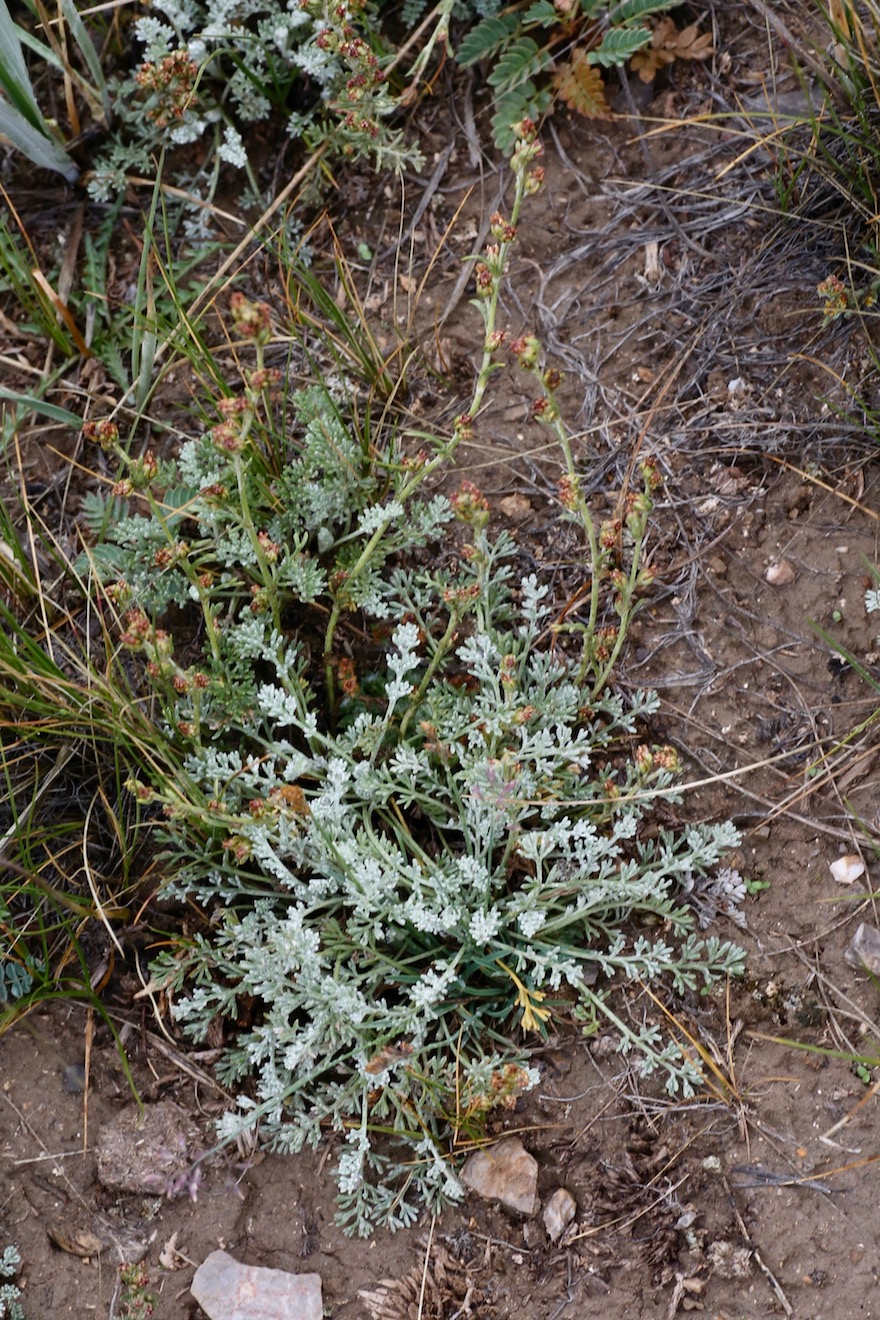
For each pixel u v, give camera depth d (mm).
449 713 734
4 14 770
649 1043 701
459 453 788
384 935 715
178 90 810
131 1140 707
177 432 784
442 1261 687
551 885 699
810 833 718
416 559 776
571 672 749
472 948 708
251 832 701
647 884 699
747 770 714
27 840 746
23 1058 722
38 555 794
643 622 754
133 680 768
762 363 774
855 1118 683
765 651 740
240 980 732
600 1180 690
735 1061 697
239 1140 708
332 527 774
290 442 782
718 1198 683
